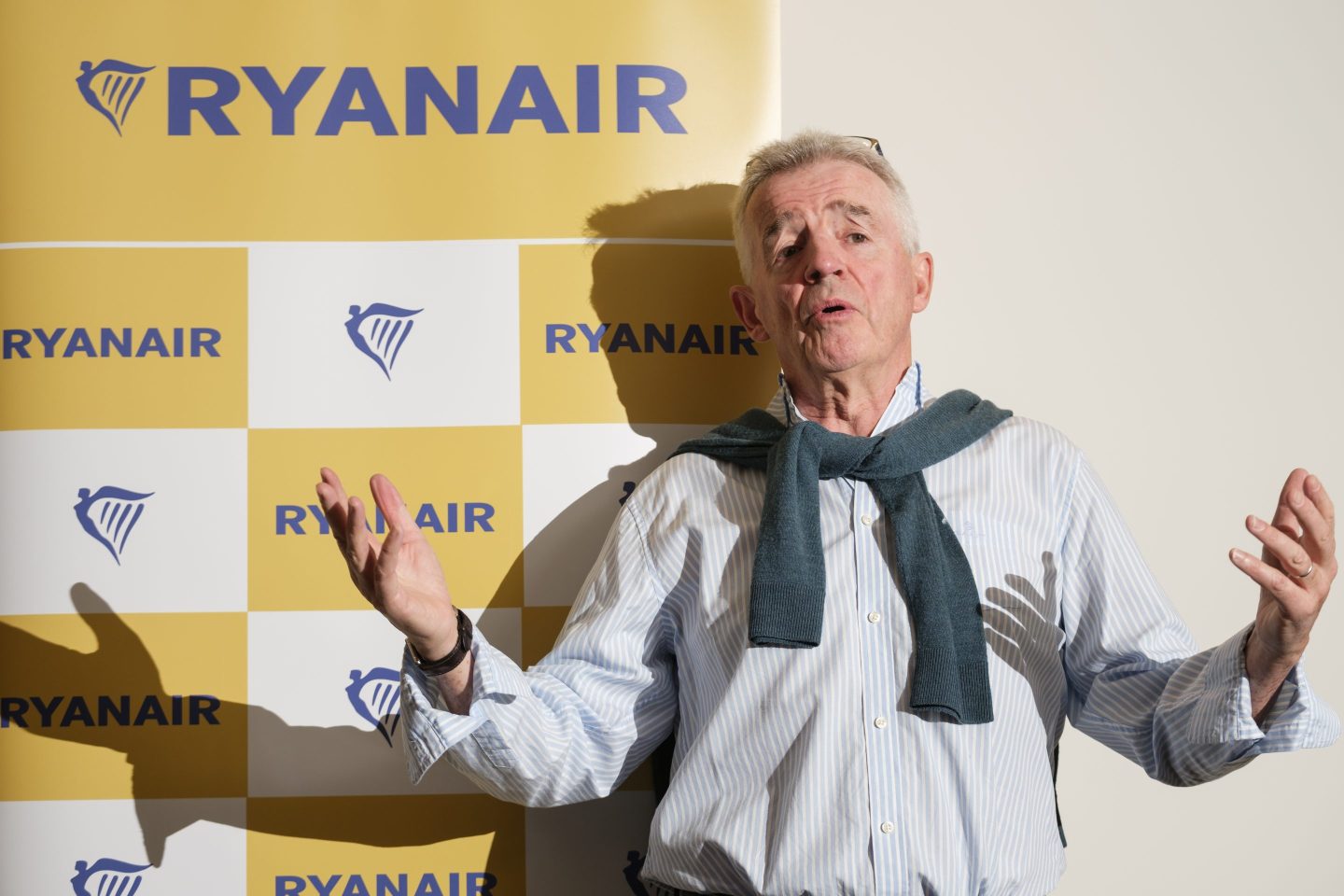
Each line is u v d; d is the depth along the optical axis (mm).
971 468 1602
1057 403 2061
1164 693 1508
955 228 2070
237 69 1944
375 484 1404
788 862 1460
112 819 1862
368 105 1947
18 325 1909
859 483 1587
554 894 1875
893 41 2082
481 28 1953
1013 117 2088
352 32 1950
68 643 1878
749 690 1526
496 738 1507
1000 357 2061
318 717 1888
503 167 1946
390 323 1931
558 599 1908
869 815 1453
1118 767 2012
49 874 1855
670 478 1702
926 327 2057
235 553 1899
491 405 1926
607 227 1946
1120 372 2070
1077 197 2086
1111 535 1602
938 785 1465
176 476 1904
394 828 1879
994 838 1465
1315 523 1264
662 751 1824
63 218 1920
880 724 1478
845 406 1676
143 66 1938
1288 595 1250
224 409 1912
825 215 1665
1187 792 2016
